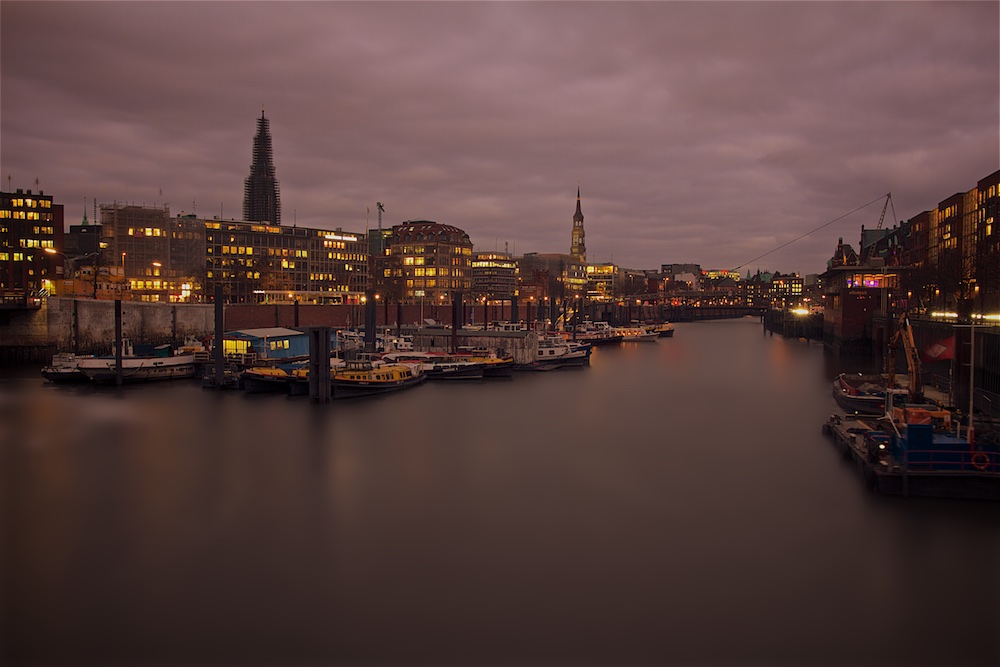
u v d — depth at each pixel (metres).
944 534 43.06
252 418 80.00
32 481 55.03
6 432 71.69
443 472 58.88
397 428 76.50
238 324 166.88
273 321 174.12
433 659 30.39
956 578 37.56
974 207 176.12
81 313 135.88
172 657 30.53
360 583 37.16
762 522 45.94
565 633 32.31
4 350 128.50
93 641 31.66
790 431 77.06
